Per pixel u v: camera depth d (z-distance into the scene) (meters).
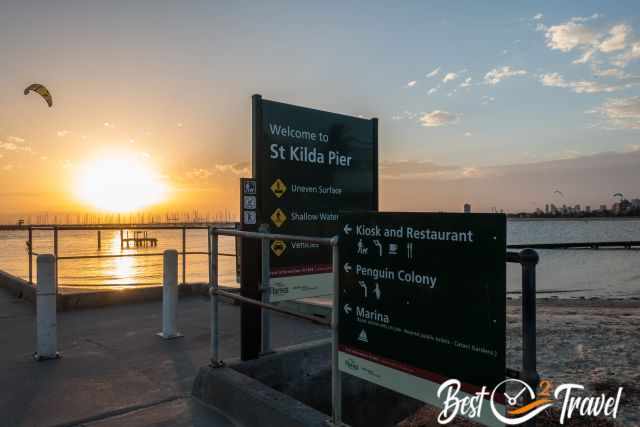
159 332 6.55
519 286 28.34
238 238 5.39
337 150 5.89
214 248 4.43
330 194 5.80
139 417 3.81
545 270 45.09
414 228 2.84
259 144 5.21
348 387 5.22
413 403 5.79
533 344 2.32
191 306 8.49
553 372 6.18
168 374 4.83
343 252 3.30
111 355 5.47
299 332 6.68
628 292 28.66
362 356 3.15
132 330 6.67
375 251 3.08
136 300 8.70
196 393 4.23
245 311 4.77
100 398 4.18
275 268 5.27
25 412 3.86
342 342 3.29
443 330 2.69
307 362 5.01
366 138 6.22
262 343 4.95
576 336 8.25
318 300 9.20
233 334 6.46
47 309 5.30
